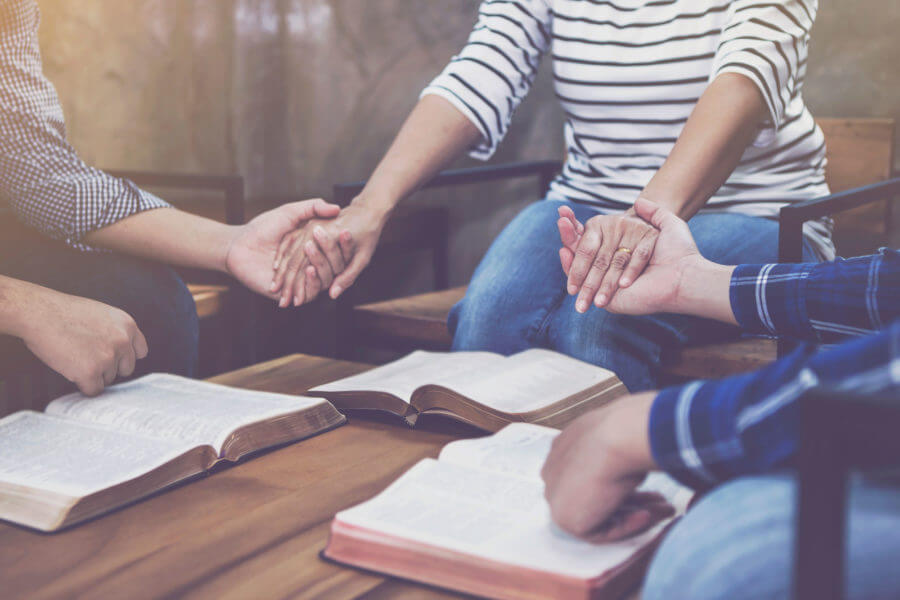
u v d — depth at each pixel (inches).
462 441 34.2
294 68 108.9
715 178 47.1
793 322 36.6
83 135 107.3
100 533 29.5
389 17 105.0
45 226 52.7
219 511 31.2
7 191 52.5
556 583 23.7
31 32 52.7
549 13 61.4
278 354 100.8
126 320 42.4
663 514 26.4
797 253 50.7
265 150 110.8
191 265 52.9
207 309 70.6
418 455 36.7
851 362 18.0
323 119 109.1
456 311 60.5
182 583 26.0
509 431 35.1
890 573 17.1
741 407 19.7
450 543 25.4
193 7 107.4
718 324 57.8
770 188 57.9
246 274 51.9
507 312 53.8
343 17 106.6
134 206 52.8
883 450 15.4
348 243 52.4
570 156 64.7
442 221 102.6
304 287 52.6
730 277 39.0
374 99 107.1
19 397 53.4
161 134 109.7
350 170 109.4
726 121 46.9
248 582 26.0
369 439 38.8
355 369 50.9
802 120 57.9
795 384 18.7
